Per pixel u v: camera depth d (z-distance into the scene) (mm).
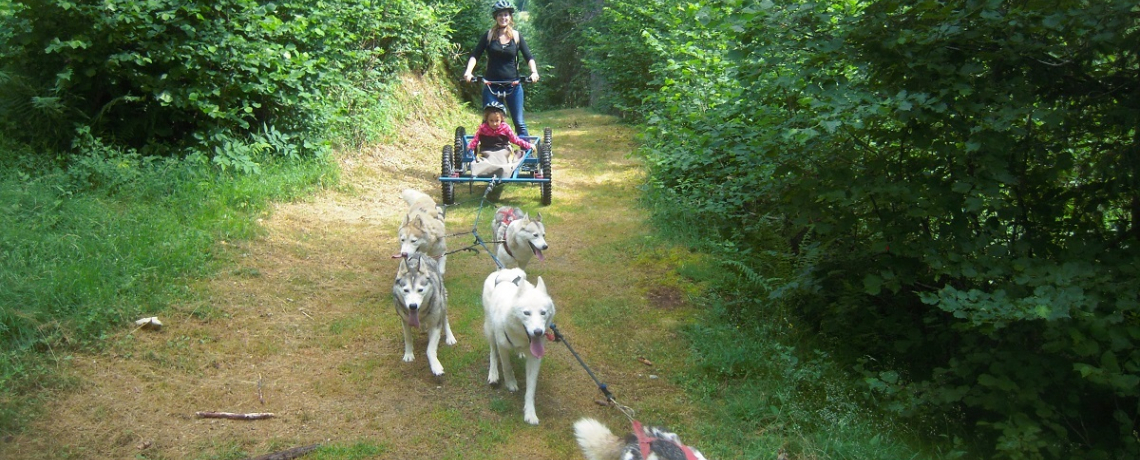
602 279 7242
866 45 4559
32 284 5242
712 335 5906
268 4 9555
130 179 7801
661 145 10367
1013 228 4848
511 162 9703
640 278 7273
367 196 9625
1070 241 4473
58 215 6582
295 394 4848
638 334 6070
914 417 5074
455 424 4609
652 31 14562
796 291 6117
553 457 4344
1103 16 4031
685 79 9891
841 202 4863
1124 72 4387
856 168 5184
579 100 28609
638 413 4887
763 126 5551
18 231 6004
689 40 10695
